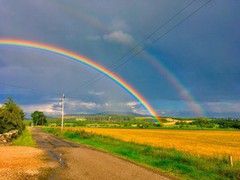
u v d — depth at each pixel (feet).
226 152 111.34
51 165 63.57
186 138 215.72
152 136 228.22
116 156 82.84
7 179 46.57
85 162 69.46
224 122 547.08
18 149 98.12
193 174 54.90
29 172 53.67
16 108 176.96
